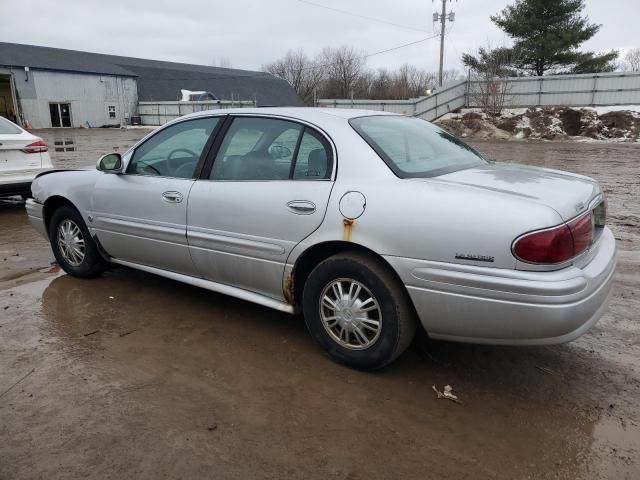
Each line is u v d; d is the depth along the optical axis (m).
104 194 4.26
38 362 3.22
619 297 4.29
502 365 3.23
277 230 3.24
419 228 2.72
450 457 2.39
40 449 2.43
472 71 36.75
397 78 69.75
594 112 27.30
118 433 2.54
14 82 42.28
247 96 61.25
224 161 3.61
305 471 2.29
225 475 2.27
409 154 3.20
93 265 4.62
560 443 2.49
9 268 5.12
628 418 2.69
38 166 7.88
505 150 19.66
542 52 35.78
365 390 2.94
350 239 2.94
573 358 3.31
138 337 3.59
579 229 2.62
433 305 2.76
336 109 3.55
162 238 3.90
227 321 3.86
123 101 49.53
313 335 3.29
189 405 2.78
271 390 2.94
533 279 2.48
